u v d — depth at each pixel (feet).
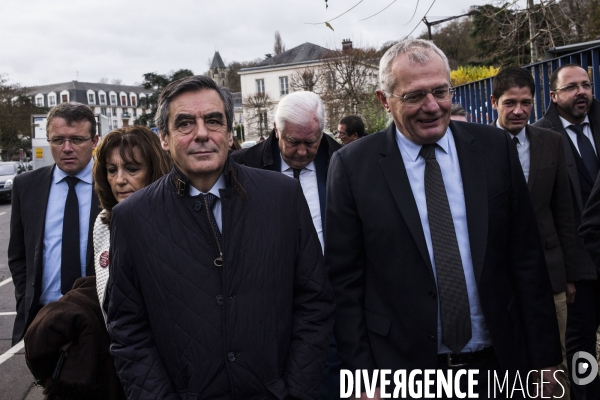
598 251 8.13
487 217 6.75
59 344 7.36
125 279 6.47
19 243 10.84
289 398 6.39
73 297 7.79
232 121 6.82
